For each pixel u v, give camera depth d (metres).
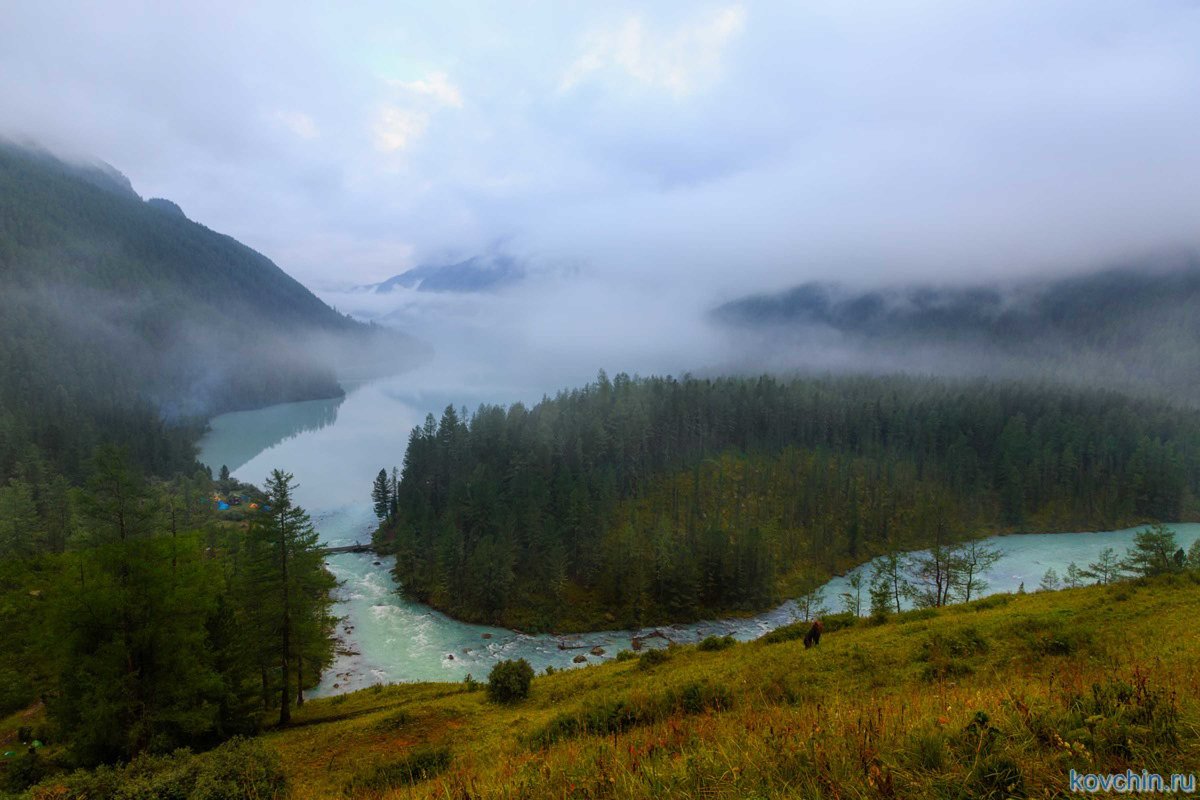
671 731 11.35
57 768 31.03
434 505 126.56
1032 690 10.77
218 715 36.84
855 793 6.20
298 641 46.50
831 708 11.15
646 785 7.50
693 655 37.47
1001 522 144.62
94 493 34.16
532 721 28.56
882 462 152.50
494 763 16.42
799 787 6.50
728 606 95.75
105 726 30.45
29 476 122.38
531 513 102.19
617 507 122.81
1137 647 19.64
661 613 91.62
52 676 47.22
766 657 29.20
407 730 32.72
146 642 32.62
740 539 103.25
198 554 38.72
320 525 139.88
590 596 95.50
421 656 77.00
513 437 139.75
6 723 43.66
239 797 18.17
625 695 23.02
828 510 132.12
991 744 6.62
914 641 26.52
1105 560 85.69
